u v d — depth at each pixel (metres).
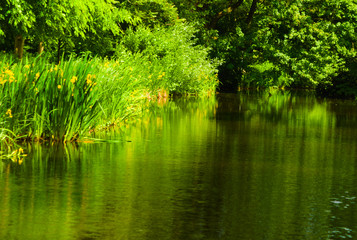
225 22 45.44
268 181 8.84
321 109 25.00
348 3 41.34
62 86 12.44
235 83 41.84
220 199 7.56
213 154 11.43
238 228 6.21
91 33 28.58
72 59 12.95
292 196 7.82
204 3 44.41
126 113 17.22
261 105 26.70
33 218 6.44
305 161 10.85
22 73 12.40
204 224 6.35
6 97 12.02
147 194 7.73
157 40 30.30
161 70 26.89
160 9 34.59
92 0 21.55
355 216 6.78
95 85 13.23
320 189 8.32
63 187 8.04
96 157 10.67
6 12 17.78
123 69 18.48
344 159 11.17
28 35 20.58
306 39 40.25
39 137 12.45
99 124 14.95
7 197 7.40
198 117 19.41
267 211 6.97
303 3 41.56
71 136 12.66
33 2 18.92
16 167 9.48
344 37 40.00
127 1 32.78
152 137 13.80
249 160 10.82
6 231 5.95
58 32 20.78
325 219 6.63
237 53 42.25
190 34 35.09
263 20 42.56
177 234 5.96
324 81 37.59
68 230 6.01
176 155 11.18
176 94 32.41
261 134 15.09
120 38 31.00
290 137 14.59
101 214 6.66
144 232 6.00
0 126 11.85
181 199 7.50
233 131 15.60
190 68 32.41
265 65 47.41
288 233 6.06
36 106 12.25
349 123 18.62
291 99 32.38
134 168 9.65
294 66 39.53
